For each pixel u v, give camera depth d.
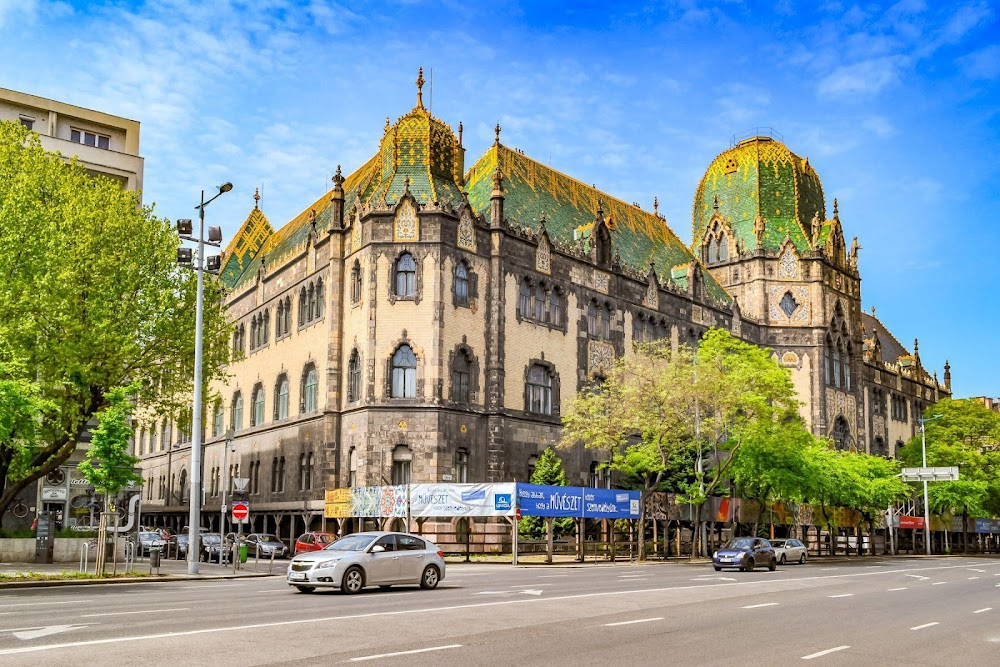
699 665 14.66
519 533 58.16
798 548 60.56
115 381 41.41
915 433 111.25
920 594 30.70
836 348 91.12
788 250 89.44
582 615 21.22
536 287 64.56
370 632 17.47
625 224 79.88
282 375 69.69
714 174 94.75
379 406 56.44
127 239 43.03
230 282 88.19
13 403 33.25
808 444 62.09
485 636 17.28
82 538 45.03
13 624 18.28
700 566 50.19
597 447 61.72
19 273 39.16
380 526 55.16
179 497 87.62
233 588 29.97
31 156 44.72
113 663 13.55
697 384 56.19
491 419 59.19
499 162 69.31
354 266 60.50
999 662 15.88
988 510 99.75
